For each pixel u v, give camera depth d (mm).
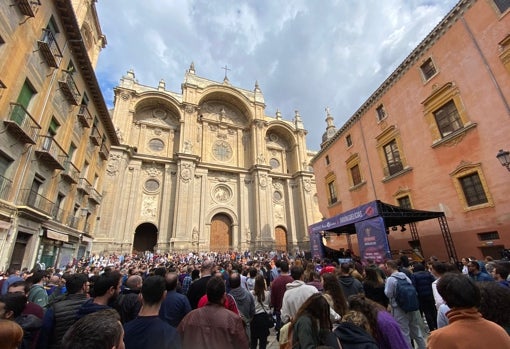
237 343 2805
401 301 5172
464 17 12344
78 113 16734
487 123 11039
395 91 16656
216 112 41750
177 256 25828
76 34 14859
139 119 35719
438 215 11961
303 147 45094
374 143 18422
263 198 36750
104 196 27375
